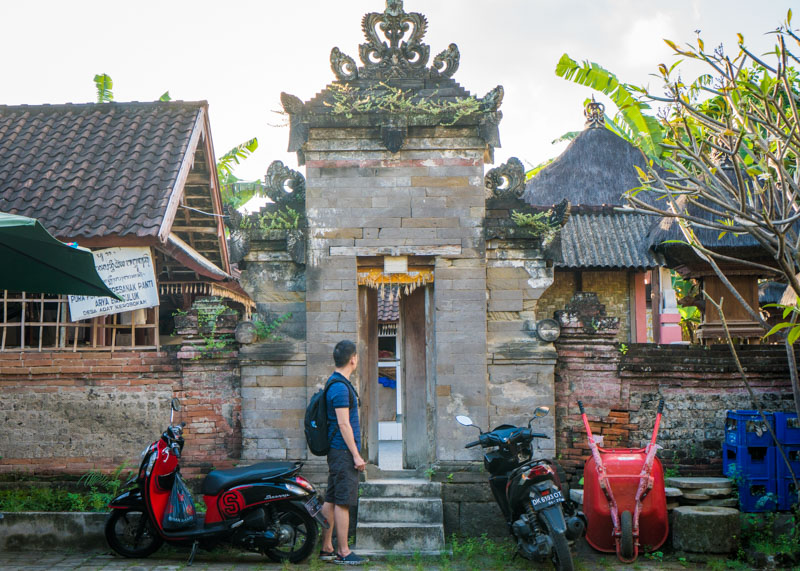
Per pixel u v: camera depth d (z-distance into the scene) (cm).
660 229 1241
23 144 1212
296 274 954
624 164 1753
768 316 1456
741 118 784
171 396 951
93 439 947
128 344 1281
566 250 1495
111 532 800
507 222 948
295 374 938
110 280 1000
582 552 828
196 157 1304
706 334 1212
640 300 1538
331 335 932
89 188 1087
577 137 1839
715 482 865
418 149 948
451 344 930
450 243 938
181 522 770
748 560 788
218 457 941
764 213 726
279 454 931
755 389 941
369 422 1014
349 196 945
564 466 930
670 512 856
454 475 907
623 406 933
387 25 981
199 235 1435
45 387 953
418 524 859
